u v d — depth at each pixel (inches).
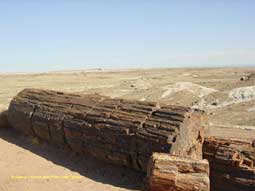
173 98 1565.0
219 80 2886.3
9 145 701.3
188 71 5442.9
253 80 1881.2
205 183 421.7
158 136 479.5
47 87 2559.1
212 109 1375.5
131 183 501.4
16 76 4156.0
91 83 2970.0
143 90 1815.9
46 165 577.9
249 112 1266.0
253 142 512.1
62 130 627.2
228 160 475.8
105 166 550.9
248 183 456.1
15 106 773.9
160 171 427.8
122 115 547.2
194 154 499.8
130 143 505.4
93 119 575.2
